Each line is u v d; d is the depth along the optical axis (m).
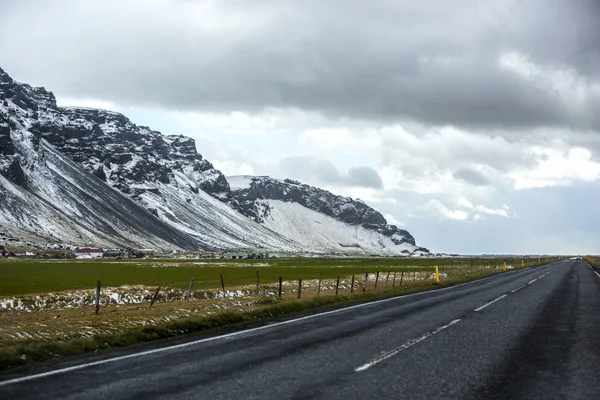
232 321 19.86
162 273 75.75
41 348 12.88
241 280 59.19
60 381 10.09
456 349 13.95
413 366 11.68
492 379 10.57
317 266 116.06
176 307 24.62
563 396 9.38
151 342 15.00
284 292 39.28
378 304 27.34
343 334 16.48
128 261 139.50
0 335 15.38
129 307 27.67
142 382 9.99
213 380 10.17
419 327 18.27
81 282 55.91
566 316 22.11
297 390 9.44
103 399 8.77
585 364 12.27
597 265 109.00
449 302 28.47
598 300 29.91
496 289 39.31
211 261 153.00
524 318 21.23
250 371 11.00
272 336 16.06
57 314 26.16
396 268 103.88
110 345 14.29
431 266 120.25
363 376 10.62
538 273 69.50
